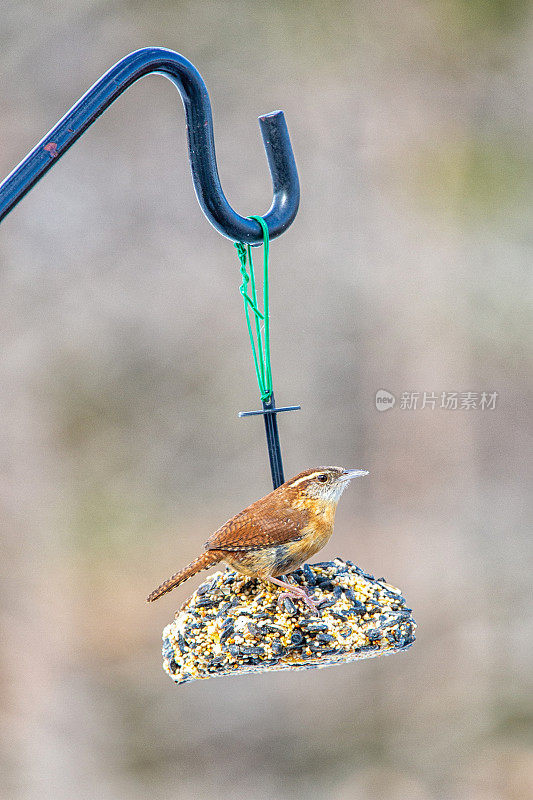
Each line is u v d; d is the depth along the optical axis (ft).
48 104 52.75
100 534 50.26
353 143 56.34
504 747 47.57
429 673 50.52
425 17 57.06
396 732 48.83
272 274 54.65
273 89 56.34
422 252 54.90
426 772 46.83
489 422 52.75
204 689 49.01
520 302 53.72
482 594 51.67
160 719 48.11
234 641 16.57
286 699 49.47
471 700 49.70
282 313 54.19
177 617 17.81
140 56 16.17
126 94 54.29
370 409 53.31
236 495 52.60
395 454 53.01
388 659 50.75
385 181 56.03
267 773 47.16
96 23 54.03
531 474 52.39
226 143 56.08
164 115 54.49
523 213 55.31
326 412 53.62
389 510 52.95
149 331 53.11
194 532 51.37
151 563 50.29
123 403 52.31
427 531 52.49
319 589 17.61
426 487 52.80
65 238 52.60
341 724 48.96
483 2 57.21
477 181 55.93
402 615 17.08
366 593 17.53
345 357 53.98
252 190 55.93
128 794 46.06
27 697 47.47
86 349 52.01
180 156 54.49
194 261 54.13
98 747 47.29
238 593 17.52
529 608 51.42
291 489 17.49
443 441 52.60
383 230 55.36
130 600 49.62
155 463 52.13
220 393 53.47
